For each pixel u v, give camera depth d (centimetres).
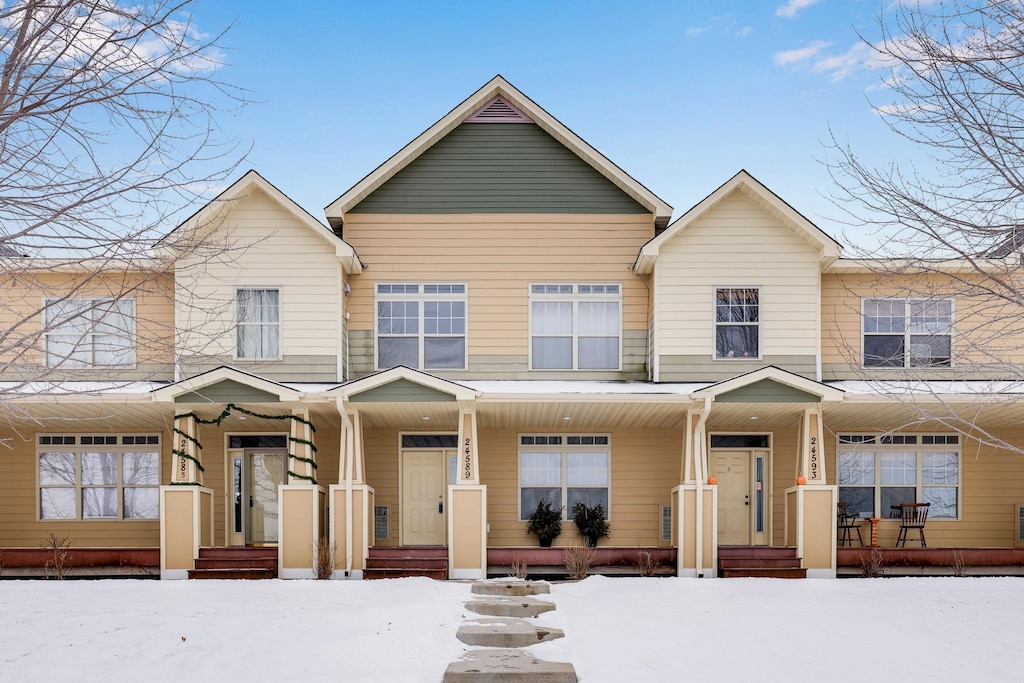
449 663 841
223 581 1377
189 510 1538
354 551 1518
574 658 859
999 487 1766
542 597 1222
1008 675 800
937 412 1600
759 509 1745
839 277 1756
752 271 1689
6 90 771
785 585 1354
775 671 799
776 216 1695
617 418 1673
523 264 1767
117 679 760
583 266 1767
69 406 1520
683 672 796
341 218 1753
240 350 1669
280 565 1509
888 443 1781
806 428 1555
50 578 1599
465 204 1775
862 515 1766
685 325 1684
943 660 852
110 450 1780
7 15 755
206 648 865
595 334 1761
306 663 809
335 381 1659
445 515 1734
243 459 1759
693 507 1562
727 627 998
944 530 1756
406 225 1769
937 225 937
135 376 1689
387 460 1739
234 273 1670
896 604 1169
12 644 881
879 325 1741
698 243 1697
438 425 1738
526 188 1780
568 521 1736
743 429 1755
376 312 1750
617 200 1781
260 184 1656
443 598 1148
